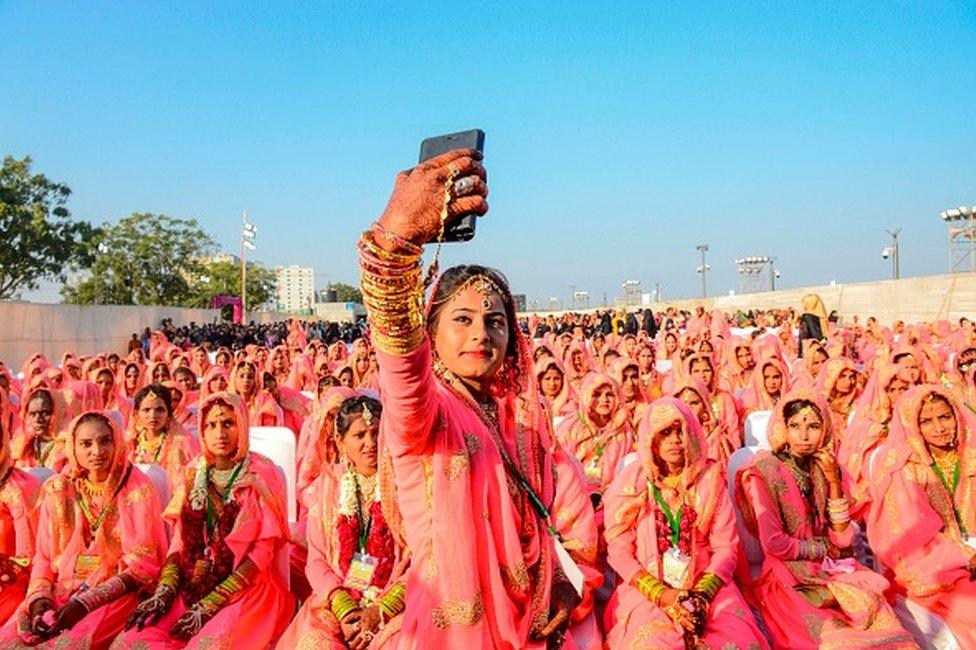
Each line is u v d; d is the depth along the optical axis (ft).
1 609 13.76
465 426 6.39
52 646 12.07
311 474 19.26
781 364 28.04
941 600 13.94
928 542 14.12
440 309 6.70
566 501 12.39
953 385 27.55
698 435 13.09
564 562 7.33
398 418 5.78
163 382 25.88
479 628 6.12
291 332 82.64
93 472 13.53
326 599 11.80
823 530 14.17
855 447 20.47
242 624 12.67
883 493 14.76
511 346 7.11
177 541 13.20
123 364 35.73
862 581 13.04
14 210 122.31
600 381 20.10
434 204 5.13
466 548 6.10
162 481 15.56
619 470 14.84
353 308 267.59
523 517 6.69
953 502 14.30
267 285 256.93
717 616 12.17
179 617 12.51
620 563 12.98
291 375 41.75
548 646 6.97
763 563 14.03
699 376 25.46
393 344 5.39
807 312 53.67
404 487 6.26
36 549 13.50
